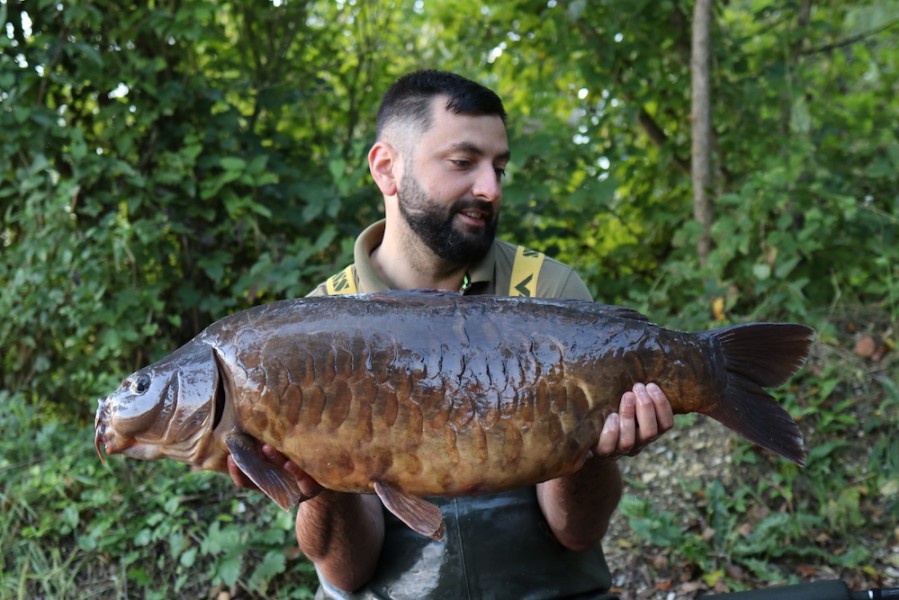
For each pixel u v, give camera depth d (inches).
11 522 143.9
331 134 222.2
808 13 216.1
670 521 144.5
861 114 218.8
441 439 71.3
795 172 177.9
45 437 155.4
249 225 191.9
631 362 74.3
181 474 150.3
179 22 184.9
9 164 174.9
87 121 192.2
